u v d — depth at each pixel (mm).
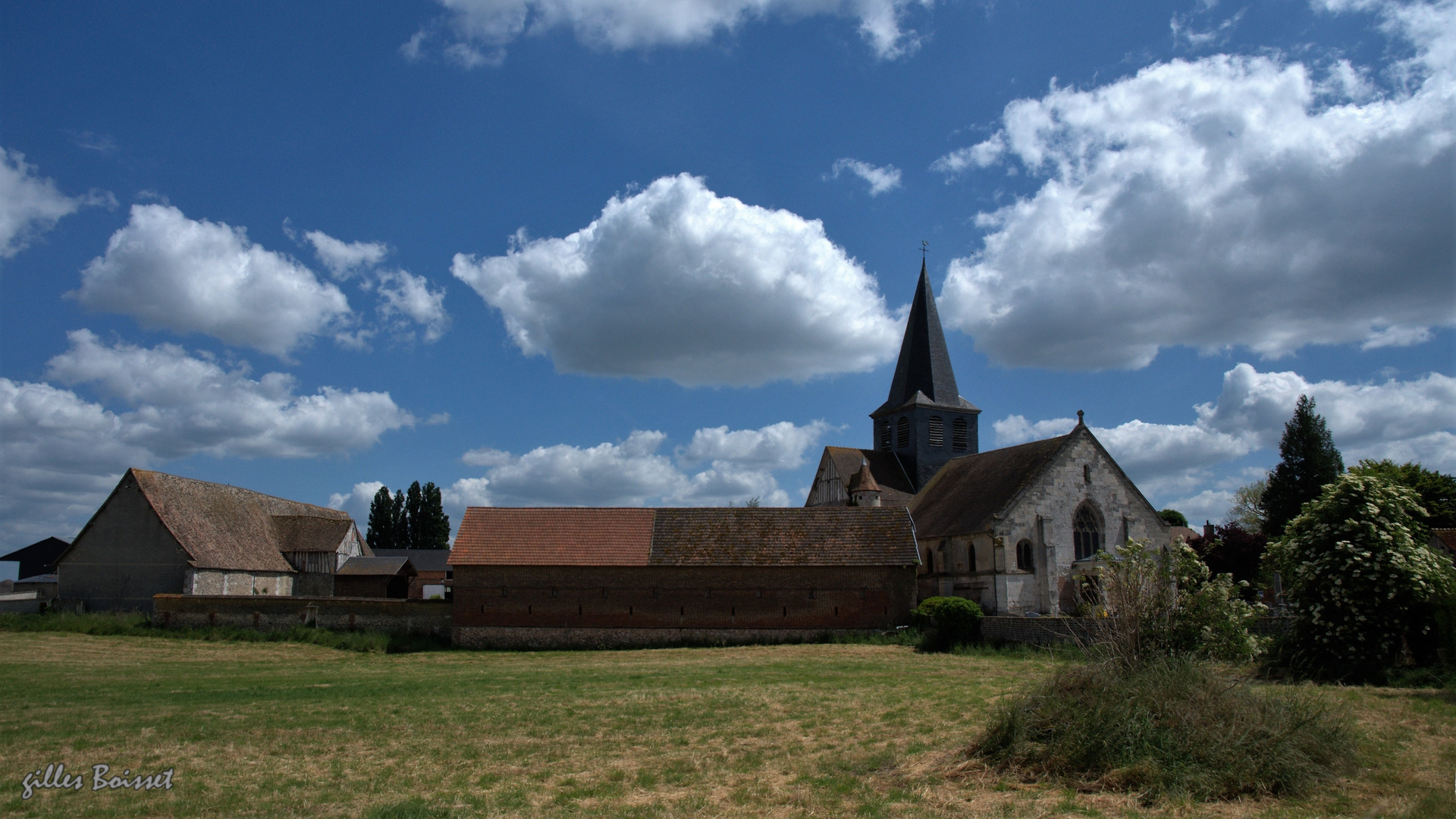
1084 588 20516
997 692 23047
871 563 43531
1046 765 13867
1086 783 13195
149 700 24562
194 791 14469
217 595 46188
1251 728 13484
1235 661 18859
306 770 15852
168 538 51000
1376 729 16172
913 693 23297
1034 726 14758
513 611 44000
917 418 64188
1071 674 15539
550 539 45688
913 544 44312
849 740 17359
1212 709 14016
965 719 18875
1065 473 50406
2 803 13820
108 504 51562
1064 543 49719
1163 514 82000
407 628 45125
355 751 17438
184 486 56344
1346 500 25031
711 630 43438
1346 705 16703
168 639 44406
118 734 19156
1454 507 58344
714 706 21906
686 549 44812
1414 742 15328
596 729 19281
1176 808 12016
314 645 43438
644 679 28922
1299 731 13625
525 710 21906
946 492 58094
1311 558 24953
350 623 45344
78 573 50906
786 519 46344
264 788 14594
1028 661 32344
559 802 13453
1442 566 23656
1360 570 23719
